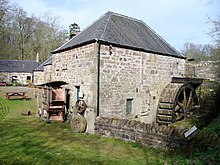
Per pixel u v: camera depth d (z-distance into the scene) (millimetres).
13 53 44281
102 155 6270
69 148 6902
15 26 44594
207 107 11953
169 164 5051
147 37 12680
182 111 12180
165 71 12531
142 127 7355
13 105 15523
